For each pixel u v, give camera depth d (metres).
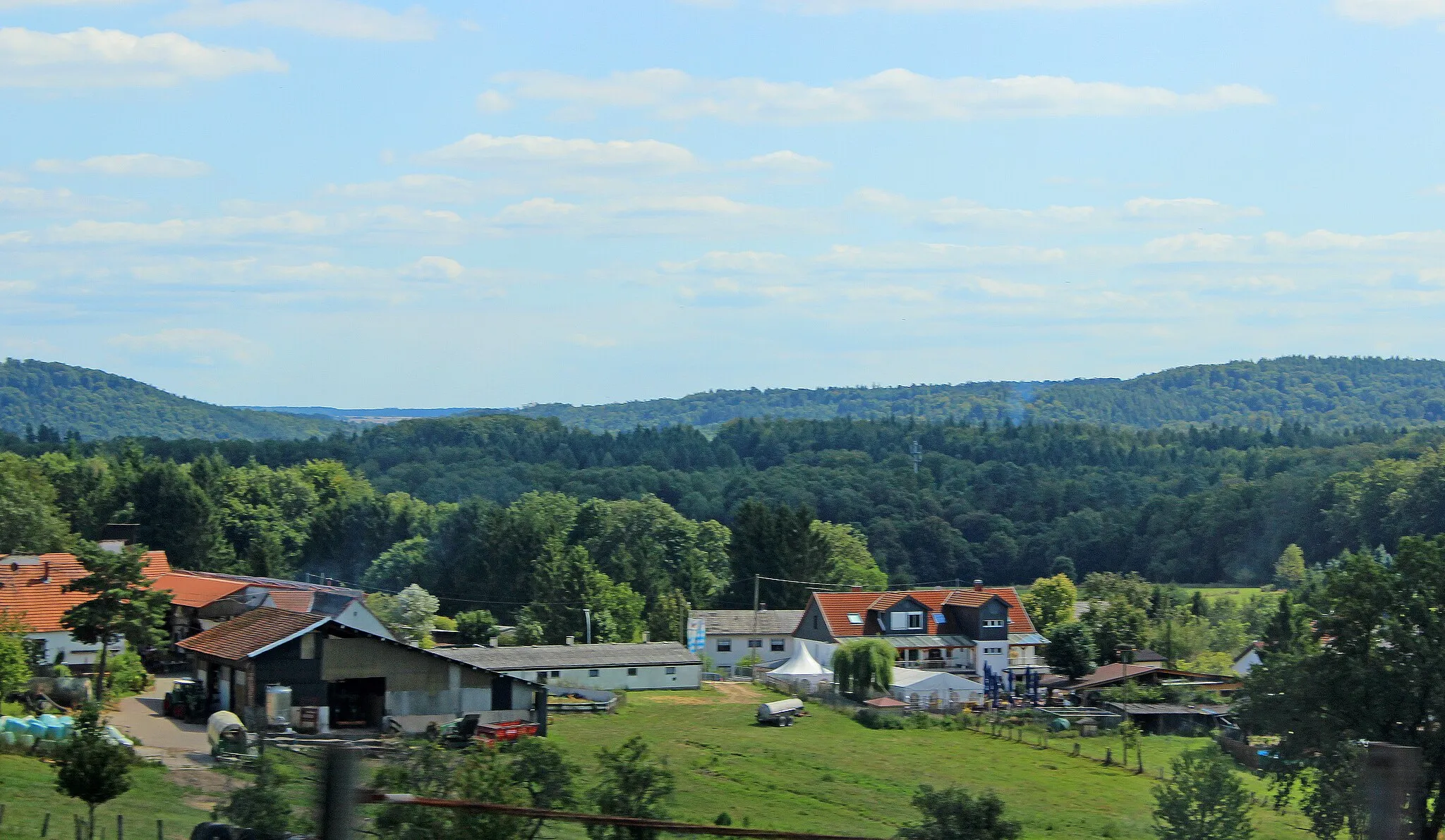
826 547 100.31
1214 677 67.12
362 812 6.83
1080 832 34.31
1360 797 6.68
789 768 42.25
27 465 96.25
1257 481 140.75
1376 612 33.28
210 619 60.94
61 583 52.06
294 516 118.50
